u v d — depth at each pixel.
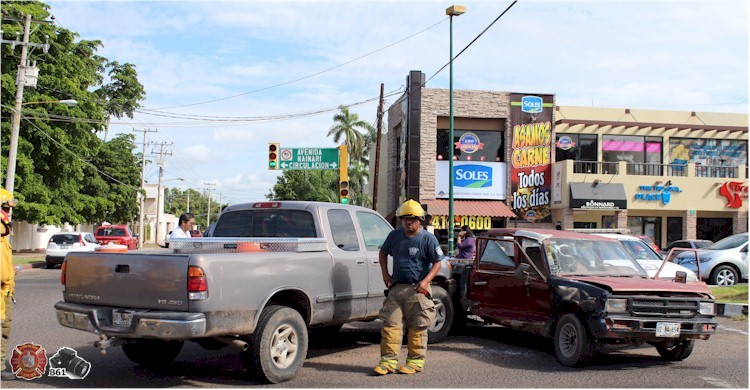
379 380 7.09
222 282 6.28
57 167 33.12
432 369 7.74
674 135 33.88
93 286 6.68
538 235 9.01
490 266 9.68
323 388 6.68
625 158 33.41
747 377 7.45
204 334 6.12
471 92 31.27
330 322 7.74
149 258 6.35
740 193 32.53
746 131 34.12
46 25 31.28
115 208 47.91
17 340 9.34
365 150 60.19
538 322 8.52
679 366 8.05
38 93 30.72
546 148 31.91
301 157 28.66
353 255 8.14
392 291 7.54
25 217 31.47
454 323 10.25
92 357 8.22
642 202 31.53
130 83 45.44
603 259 8.91
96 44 37.03
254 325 6.62
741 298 14.25
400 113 33.44
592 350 7.70
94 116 33.56
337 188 57.09
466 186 31.28
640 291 7.58
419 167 30.72
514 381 7.13
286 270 7.04
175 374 7.29
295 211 8.17
